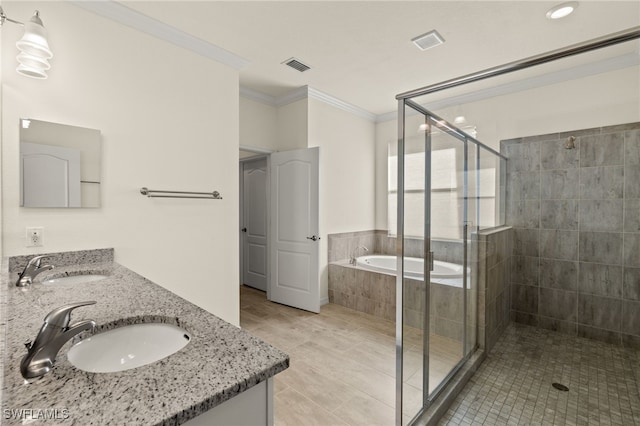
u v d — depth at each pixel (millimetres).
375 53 2736
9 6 1693
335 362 2381
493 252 2326
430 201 1939
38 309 1034
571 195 2189
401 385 1699
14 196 1710
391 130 4512
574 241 2162
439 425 1673
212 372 630
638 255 1933
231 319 2752
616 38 1258
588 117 2670
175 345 920
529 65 1441
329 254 3943
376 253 4691
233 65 2777
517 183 2398
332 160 3988
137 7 2076
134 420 473
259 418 661
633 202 1959
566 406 1708
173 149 2379
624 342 1969
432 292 1913
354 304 3662
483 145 2414
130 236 2162
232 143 2766
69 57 1895
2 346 666
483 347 2191
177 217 2412
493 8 2098
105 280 1493
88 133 1964
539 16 2178
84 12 1951
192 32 2391
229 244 2740
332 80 3367
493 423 1654
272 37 2477
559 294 2211
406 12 2150
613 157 2057
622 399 1726
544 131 2508
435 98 2078
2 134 1672
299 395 1953
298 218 3705
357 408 1832
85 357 856
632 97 2510
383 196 4617
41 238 1797
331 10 2133
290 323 3213
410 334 1772
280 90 3699
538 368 1991
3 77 1672
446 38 2482
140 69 2203
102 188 2035
